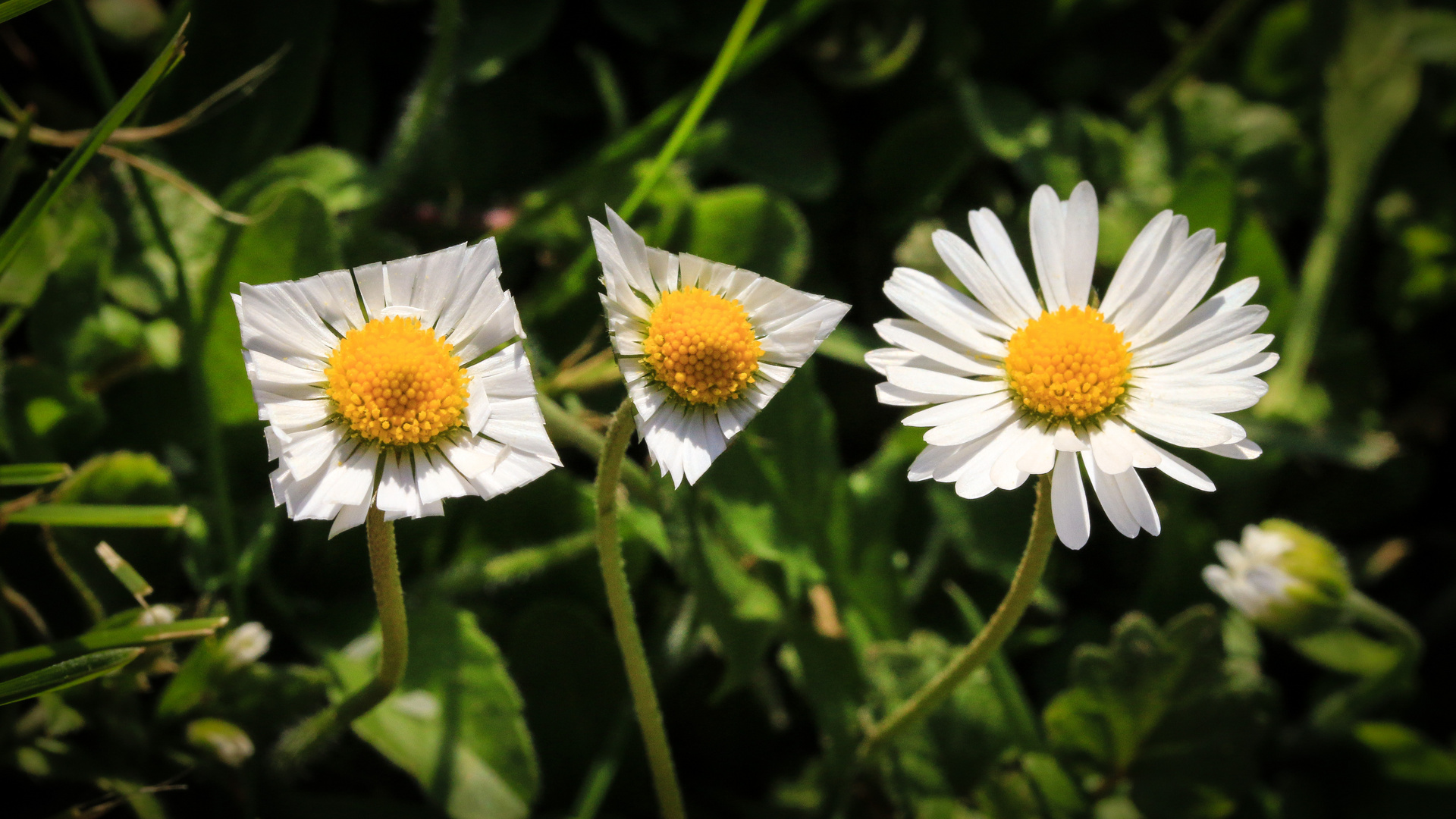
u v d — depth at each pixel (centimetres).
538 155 20
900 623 17
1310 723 19
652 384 13
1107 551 20
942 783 17
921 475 13
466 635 16
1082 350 13
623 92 21
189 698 15
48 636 16
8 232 14
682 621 17
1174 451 20
